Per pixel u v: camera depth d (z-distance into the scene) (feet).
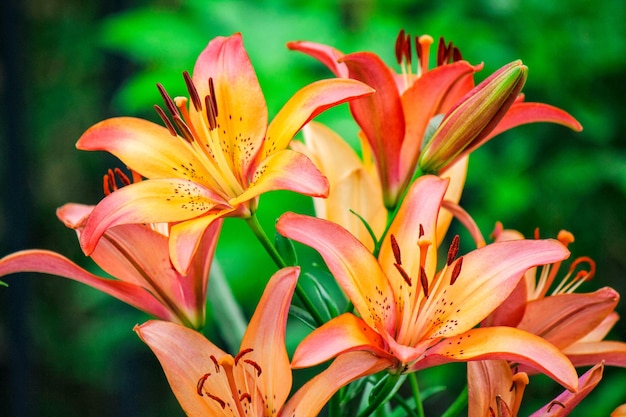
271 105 3.92
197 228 2.24
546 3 4.54
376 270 2.27
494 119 2.43
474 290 2.29
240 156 2.38
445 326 2.29
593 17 4.53
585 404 4.48
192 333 2.29
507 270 2.28
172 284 2.42
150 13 4.25
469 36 4.41
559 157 4.56
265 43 4.13
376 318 2.25
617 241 4.82
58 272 2.40
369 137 2.51
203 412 2.27
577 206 4.63
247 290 4.26
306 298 2.39
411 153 2.52
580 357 2.39
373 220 2.56
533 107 2.51
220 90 2.41
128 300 2.42
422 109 2.49
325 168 2.62
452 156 2.46
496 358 2.20
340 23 4.76
